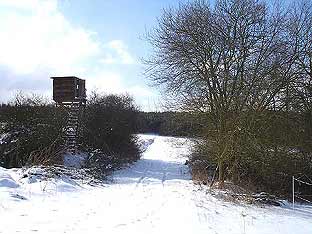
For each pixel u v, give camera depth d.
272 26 21.16
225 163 20.27
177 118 21.72
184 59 20.89
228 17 20.84
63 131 25.06
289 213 14.92
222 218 12.00
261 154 20.33
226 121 19.78
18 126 23.03
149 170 28.00
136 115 37.06
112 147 31.42
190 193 16.78
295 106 21.50
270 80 20.67
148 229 9.42
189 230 9.72
